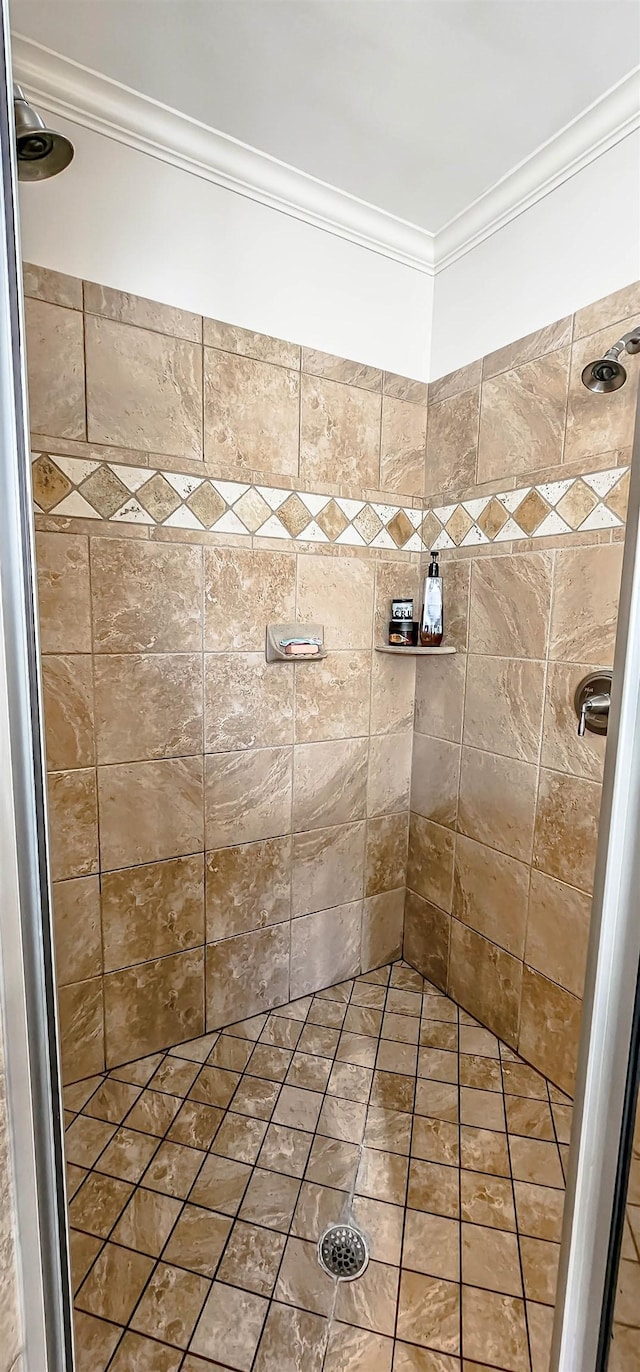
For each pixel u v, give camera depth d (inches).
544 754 58.0
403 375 69.5
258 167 55.6
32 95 46.0
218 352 56.7
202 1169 49.3
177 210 53.3
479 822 66.7
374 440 68.3
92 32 43.2
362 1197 47.2
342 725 70.3
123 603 54.3
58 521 50.5
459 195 60.1
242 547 60.2
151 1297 40.1
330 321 63.4
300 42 43.9
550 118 50.1
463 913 69.8
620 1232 21.8
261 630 62.6
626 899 19.4
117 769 56.0
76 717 53.4
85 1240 43.6
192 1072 59.8
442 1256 42.9
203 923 63.3
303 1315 39.2
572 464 54.1
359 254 64.5
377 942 78.5
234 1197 47.0
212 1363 36.7
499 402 61.7
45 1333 18.3
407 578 73.2
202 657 59.3
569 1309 23.4
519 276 58.7
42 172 31.8
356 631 69.8
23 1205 17.1
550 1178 48.9
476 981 68.2
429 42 43.7
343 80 47.0
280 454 61.7
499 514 62.2
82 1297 40.1
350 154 54.6
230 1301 39.9
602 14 41.1
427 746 74.2
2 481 14.9
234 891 65.0
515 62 45.0
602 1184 21.9
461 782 69.1
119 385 52.0
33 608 16.3
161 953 61.1
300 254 60.7
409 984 75.6
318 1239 43.9
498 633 63.0
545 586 57.1
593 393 51.8
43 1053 17.3
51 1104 17.8
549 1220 45.5
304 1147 51.6
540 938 59.5
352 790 72.5
